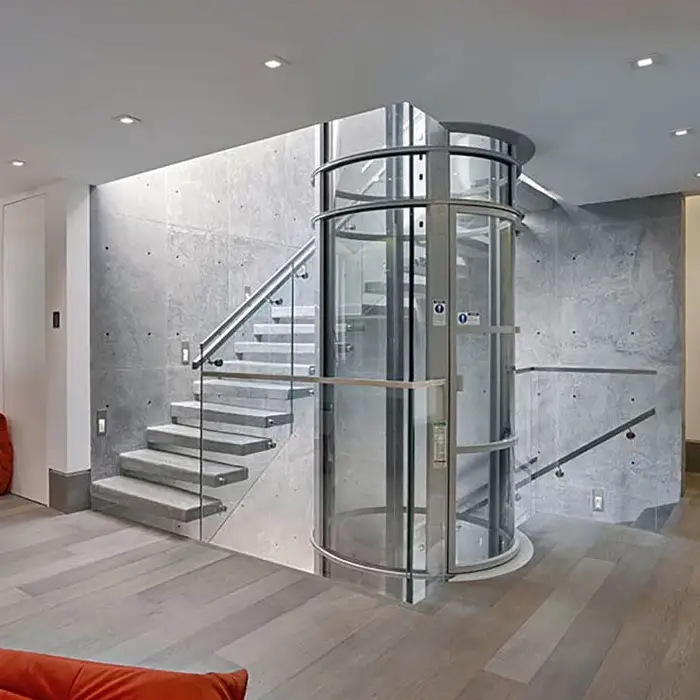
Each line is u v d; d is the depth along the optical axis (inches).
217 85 120.3
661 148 165.0
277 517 210.1
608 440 240.2
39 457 209.2
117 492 195.8
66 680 57.1
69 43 103.2
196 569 153.2
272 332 197.5
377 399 159.9
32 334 210.5
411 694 99.8
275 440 202.4
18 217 215.8
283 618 126.6
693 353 265.0
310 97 126.6
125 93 124.5
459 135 152.0
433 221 150.5
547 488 245.3
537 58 109.8
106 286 206.2
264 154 265.1
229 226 249.9
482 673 106.1
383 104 131.3
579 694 100.1
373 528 161.5
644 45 105.1
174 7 91.7
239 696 58.4
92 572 150.9
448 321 152.1
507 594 139.6
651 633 120.9
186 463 200.7
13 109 132.6
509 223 165.2
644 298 237.3
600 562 159.2
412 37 101.7
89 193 200.7
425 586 145.6
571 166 183.9
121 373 211.5
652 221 234.8
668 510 215.5
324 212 170.7
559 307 254.8
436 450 152.1
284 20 95.9
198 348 237.5
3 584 143.6
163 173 224.5
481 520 160.9
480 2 91.2
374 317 160.2
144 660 110.3
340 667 107.9
